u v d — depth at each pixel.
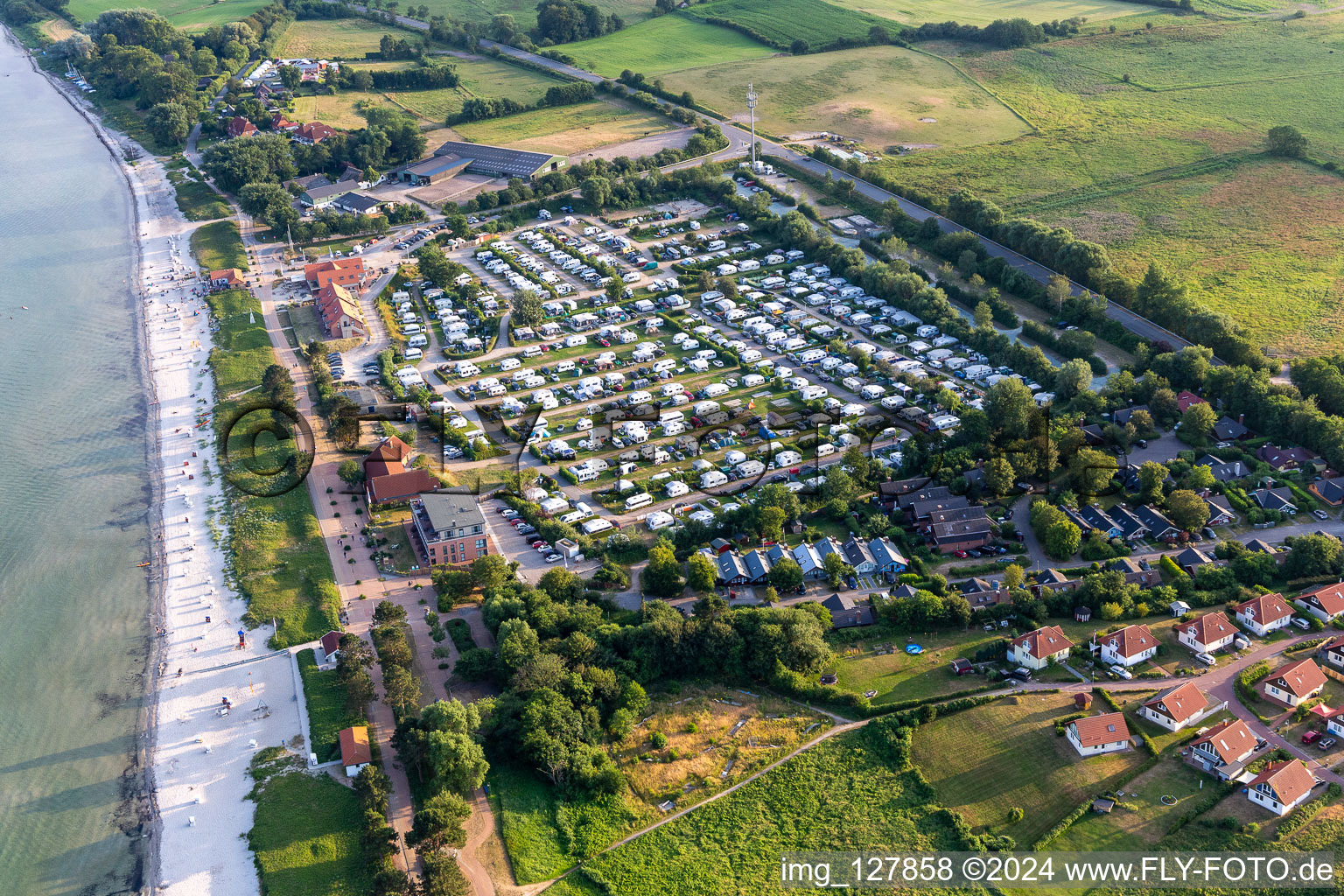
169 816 185.50
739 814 180.12
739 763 190.12
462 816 174.38
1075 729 184.75
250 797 187.62
